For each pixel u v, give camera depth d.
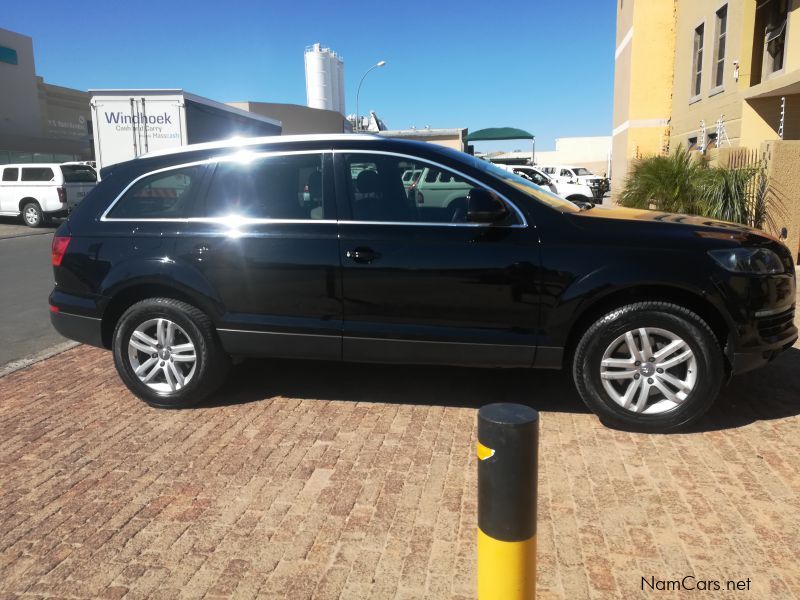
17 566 2.84
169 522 3.14
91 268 4.55
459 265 4.01
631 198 11.12
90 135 37.53
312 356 4.32
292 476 3.55
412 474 3.54
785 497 3.21
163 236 4.43
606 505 3.17
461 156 4.27
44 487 3.51
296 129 39.84
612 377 3.92
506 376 5.05
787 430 3.96
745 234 4.04
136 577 2.74
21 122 34.22
